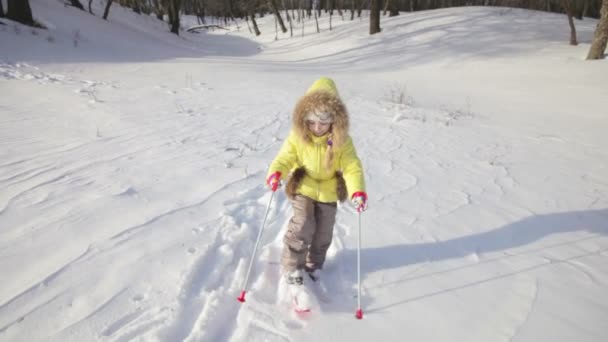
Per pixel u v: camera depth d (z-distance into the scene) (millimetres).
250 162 4605
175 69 12688
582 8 26484
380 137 6121
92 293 2295
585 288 2637
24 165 4121
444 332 2248
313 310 2369
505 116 8422
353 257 2973
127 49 17109
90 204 3330
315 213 2695
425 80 14273
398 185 4270
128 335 2016
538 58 16266
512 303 2490
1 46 11508
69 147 4754
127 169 4172
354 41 24656
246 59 20547
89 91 8047
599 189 4398
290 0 52781
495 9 27656
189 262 2639
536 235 3328
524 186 4395
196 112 6965
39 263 2527
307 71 15922
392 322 2322
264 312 2332
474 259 2967
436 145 5871
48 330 2018
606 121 8094
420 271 2818
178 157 4629
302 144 2604
